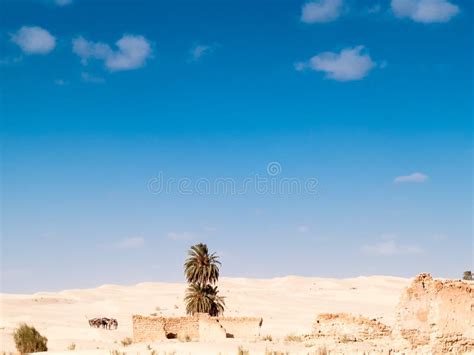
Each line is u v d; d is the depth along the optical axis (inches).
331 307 5698.8
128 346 2455.7
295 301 6097.4
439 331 1620.3
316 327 1977.1
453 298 1638.8
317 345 1884.8
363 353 1685.5
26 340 2640.3
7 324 4124.0
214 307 3565.5
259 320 2738.7
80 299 6525.6
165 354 2065.7
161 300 6058.1
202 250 3582.7
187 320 2669.8
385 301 6210.6
